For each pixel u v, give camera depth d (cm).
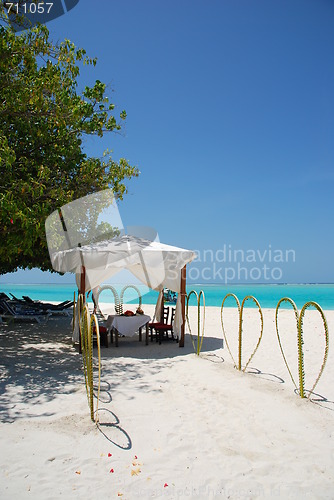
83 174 988
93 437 430
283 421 483
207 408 526
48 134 912
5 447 401
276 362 799
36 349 921
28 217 716
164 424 471
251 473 363
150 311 1819
